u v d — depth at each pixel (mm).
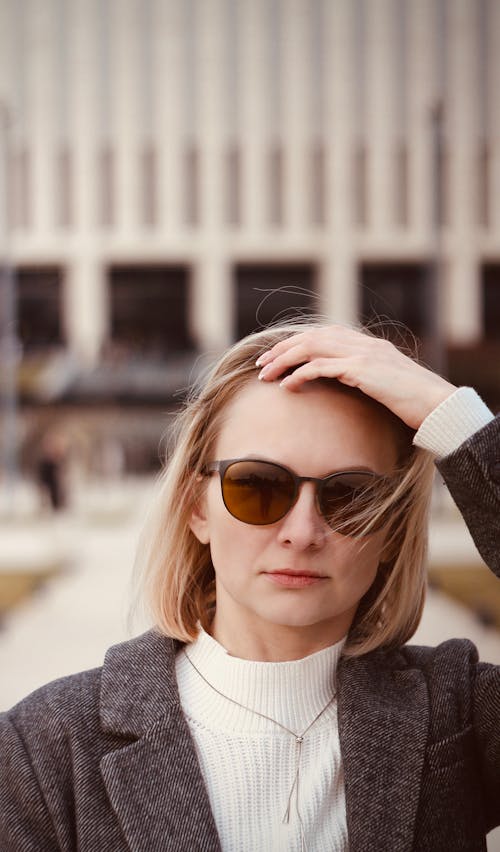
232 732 1328
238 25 44625
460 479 1275
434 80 43875
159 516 1443
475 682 1412
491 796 1419
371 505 1278
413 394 1275
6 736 1328
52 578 12203
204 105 45344
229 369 1384
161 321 49312
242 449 1301
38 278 47438
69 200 46500
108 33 45156
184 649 1468
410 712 1357
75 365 43844
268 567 1262
